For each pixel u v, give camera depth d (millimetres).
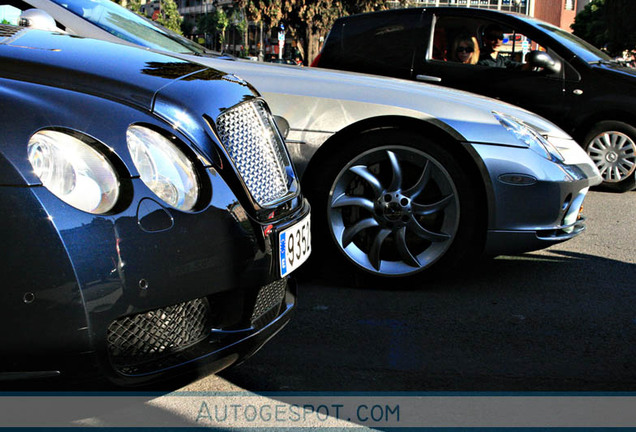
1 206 1606
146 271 1756
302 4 37375
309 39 38562
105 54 2160
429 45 7023
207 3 91500
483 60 7082
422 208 3467
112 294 1698
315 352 2709
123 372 1763
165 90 2033
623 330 3035
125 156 1803
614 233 5105
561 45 6992
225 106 2152
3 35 2166
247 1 38281
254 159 2199
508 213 3412
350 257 3523
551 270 4008
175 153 1929
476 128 3418
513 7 61562
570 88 6953
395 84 3684
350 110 3482
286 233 2217
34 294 1620
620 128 6906
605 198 6758
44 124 1718
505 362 2654
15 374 1648
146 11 61594
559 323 3105
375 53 7223
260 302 2176
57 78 1888
